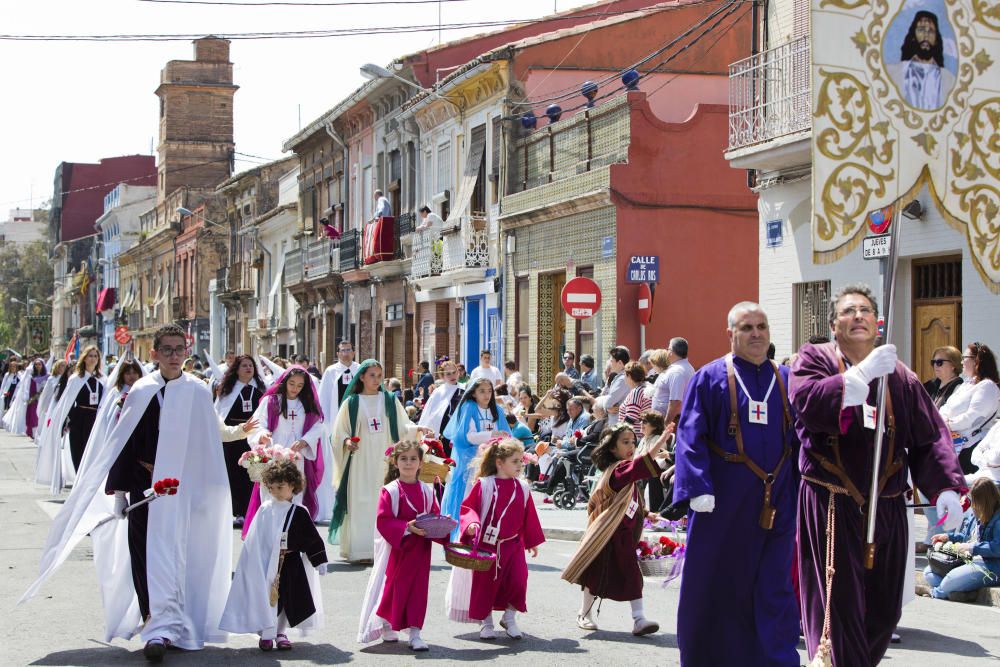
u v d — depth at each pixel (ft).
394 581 48.08
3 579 64.08
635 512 50.62
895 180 55.72
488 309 165.78
